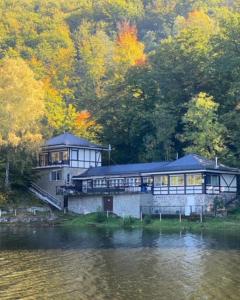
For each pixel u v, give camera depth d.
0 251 44.62
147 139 89.81
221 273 34.62
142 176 75.88
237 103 84.69
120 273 35.22
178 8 191.75
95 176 81.19
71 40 166.88
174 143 89.69
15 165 82.19
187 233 56.09
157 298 29.05
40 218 74.19
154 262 38.78
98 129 101.62
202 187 69.31
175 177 72.12
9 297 29.36
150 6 197.38
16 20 157.88
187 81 92.44
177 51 94.19
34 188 86.19
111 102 100.75
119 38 161.75
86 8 195.12
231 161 76.31
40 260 40.06
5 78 79.62
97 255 42.06
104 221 70.19
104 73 140.12
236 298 28.83
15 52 136.00
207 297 29.08
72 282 32.78
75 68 150.88
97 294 29.95
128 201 73.62
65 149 85.94
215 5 187.88
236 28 88.69
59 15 182.25
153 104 95.38
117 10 193.12
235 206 69.38
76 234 57.28
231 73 87.44
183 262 38.59
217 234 54.59
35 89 81.56
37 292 30.39
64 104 115.44
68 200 82.00
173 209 71.00
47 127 93.25
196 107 75.94
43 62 144.25
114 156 97.56
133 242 49.41
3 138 78.19
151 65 98.19
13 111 78.06
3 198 78.44
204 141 75.56
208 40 94.69
